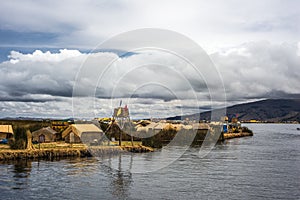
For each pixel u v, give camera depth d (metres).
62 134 61.66
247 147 72.00
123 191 29.36
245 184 32.56
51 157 48.34
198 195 28.48
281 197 28.34
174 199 27.28
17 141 50.53
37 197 27.44
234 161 47.59
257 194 29.05
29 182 32.44
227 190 30.28
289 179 35.09
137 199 27.16
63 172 37.12
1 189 29.73
